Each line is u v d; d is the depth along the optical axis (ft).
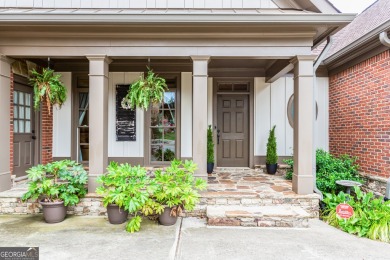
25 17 13.09
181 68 20.75
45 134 19.58
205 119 14.53
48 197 13.25
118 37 14.38
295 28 14.03
